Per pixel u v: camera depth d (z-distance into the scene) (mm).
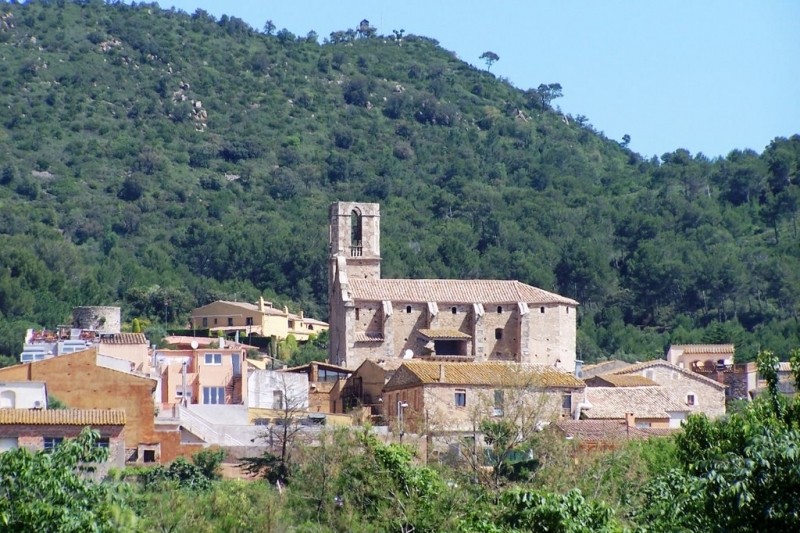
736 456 104875
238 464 188500
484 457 182125
